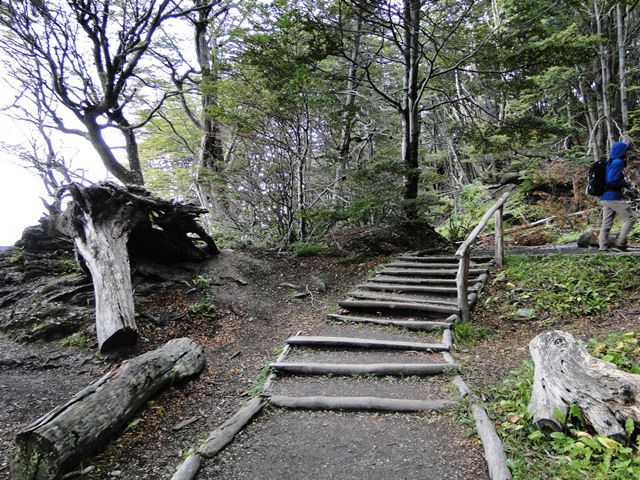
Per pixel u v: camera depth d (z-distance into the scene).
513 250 9.21
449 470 2.84
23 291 6.69
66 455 3.03
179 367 4.50
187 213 7.34
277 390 4.25
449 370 4.34
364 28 11.44
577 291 5.95
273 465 3.05
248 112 9.70
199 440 3.49
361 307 6.44
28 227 7.80
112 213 6.53
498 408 3.54
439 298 6.53
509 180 16.16
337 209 9.82
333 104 9.84
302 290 7.75
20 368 4.98
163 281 7.17
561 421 2.94
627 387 2.86
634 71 13.13
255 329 6.23
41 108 10.35
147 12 9.79
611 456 2.67
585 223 11.80
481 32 10.27
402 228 10.01
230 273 7.95
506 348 4.95
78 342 5.43
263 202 10.42
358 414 3.73
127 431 3.64
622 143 7.05
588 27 14.57
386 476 2.84
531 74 9.41
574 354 3.45
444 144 21.66
